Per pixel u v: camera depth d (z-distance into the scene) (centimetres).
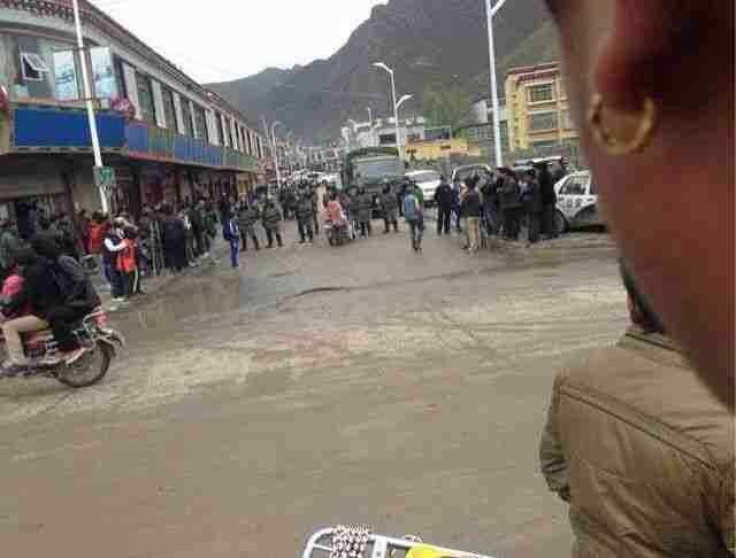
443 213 2123
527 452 479
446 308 1001
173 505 454
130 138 2133
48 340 763
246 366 791
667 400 136
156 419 635
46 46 2116
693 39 41
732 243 43
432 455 489
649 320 144
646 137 44
